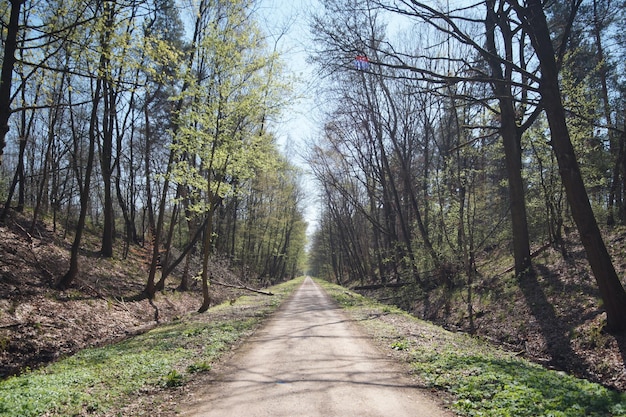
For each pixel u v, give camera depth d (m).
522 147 18.70
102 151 24.34
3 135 9.51
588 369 9.86
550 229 18.97
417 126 29.25
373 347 10.46
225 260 37.75
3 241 18.20
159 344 11.18
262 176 37.19
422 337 11.60
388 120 26.47
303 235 68.31
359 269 48.91
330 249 71.88
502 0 13.47
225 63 16.16
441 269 21.84
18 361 10.95
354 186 40.44
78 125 28.61
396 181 33.69
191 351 9.89
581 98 15.79
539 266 17.38
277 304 24.23
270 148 19.22
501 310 15.95
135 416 5.81
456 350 9.68
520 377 6.88
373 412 5.65
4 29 11.36
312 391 6.64
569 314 12.72
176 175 18.34
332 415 5.54
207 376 7.79
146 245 30.89
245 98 16.59
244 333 12.84
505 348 12.83
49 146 21.94
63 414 5.69
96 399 6.33
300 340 11.57
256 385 7.07
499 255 23.39
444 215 21.44
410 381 7.20
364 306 22.31
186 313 21.95
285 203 52.06
